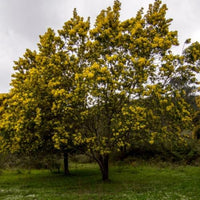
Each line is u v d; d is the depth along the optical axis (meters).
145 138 17.50
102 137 17.06
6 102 19.17
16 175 27.75
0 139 19.19
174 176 21.11
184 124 16.83
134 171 25.56
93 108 17.36
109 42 17.72
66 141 16.22
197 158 29.52
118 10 18.94
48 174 27.50
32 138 18.50
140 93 16.59
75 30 18.38
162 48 16.56
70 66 18.19
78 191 16.12
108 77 15.34
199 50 16.86
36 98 16.59
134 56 17.38
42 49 19.11
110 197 13.20
